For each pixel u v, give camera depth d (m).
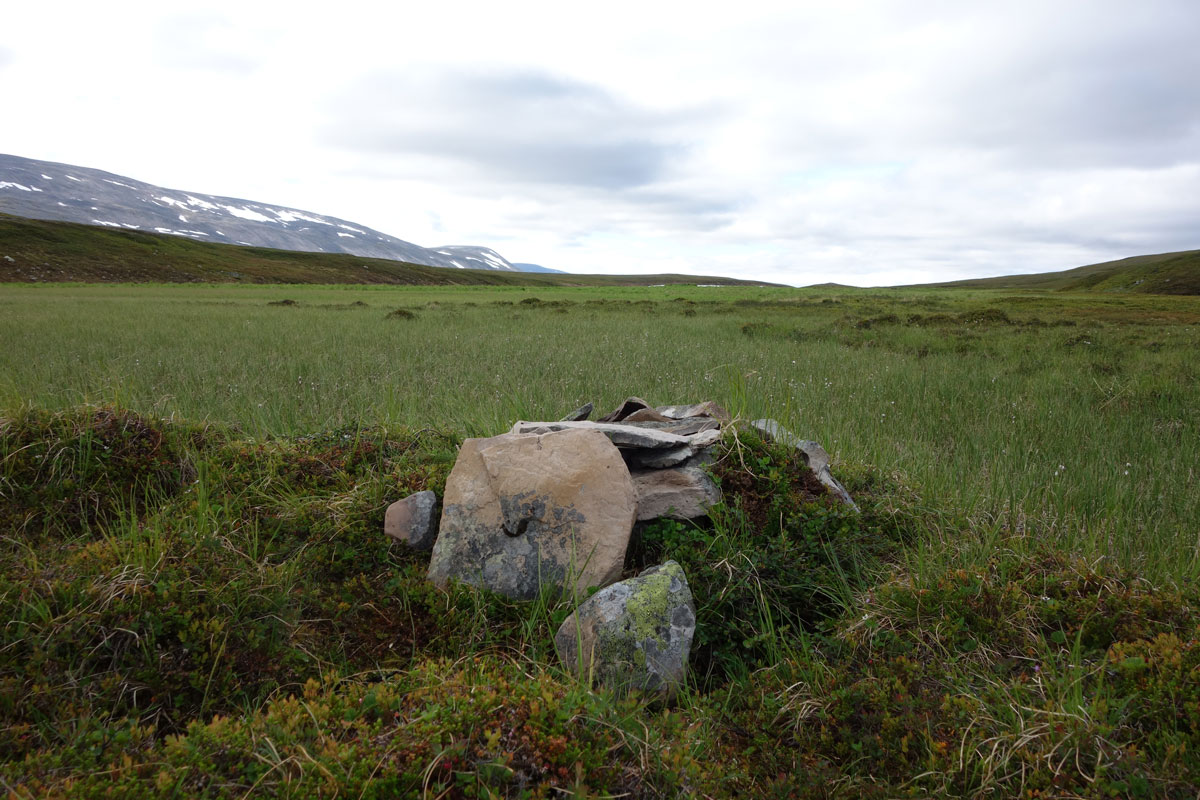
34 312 21.06
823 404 7.88
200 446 5.20
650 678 2.94
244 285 66.81
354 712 2.47
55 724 2.45
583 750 2.22
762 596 3.47
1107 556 3.79
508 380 8.81
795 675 3.03
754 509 4.14
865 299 45.50
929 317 23.20
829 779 2.43
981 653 3.00
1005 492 4.77
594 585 3.46
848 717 2.73
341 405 7.33
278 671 2.94
